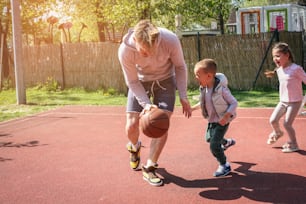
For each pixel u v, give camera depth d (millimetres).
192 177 4629
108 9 18688
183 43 14305
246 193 4051
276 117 5500
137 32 3676
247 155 5508
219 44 13953
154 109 3984
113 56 14664
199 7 18016
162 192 4172
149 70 4234
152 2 17734
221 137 4504
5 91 15141
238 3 21047
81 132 7500
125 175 4789
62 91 15047
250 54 13648
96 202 3967
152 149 4461
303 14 23266
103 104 11266
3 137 7297
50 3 19922
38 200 4090
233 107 4297
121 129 7676
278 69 5516
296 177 4488
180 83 4332
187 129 7457
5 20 17234
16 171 5156
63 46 15391
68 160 5590
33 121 8805
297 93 5332
